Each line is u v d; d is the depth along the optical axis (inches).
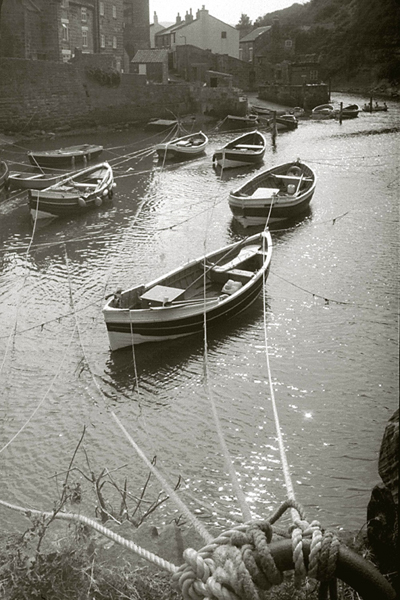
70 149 1905.8
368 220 1173.1
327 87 3198.8
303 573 56.6
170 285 810.8
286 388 622.2
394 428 149.9
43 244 1108.5
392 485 149.3
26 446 540.1
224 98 2758.4
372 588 55.9
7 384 642.2
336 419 566.3
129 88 2529.5
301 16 4077.3
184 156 1920.5
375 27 2763.3
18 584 161.3
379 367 652.7
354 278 898.1
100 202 1326.3
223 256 885.2
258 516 447.2
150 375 658.2
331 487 476.1
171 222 1227.2
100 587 158.6
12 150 2017.7
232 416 577.9
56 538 199.2
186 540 186.9
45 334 752.3
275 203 1160.8
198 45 3838.6
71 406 602.5
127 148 2108.8
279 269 947.3
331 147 2021.4
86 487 469.1
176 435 553.6
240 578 54.4
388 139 2149.4
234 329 751.7
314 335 729.6
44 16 2401.6
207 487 479.2
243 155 1744.6
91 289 897.5
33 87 2198.6
